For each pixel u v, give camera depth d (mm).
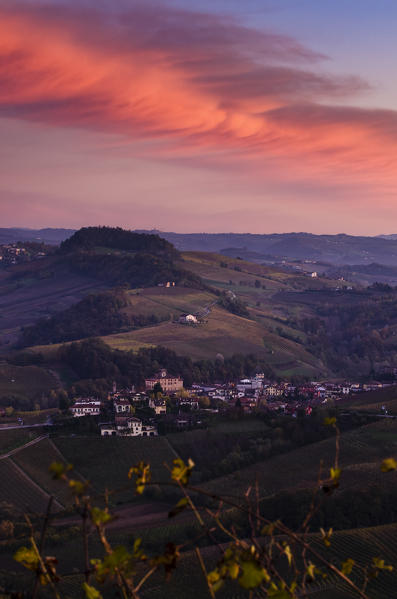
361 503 127188
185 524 122250
